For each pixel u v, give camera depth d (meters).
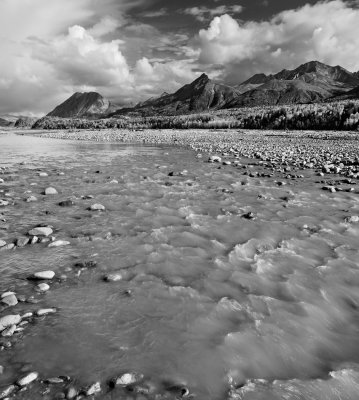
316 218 10.77
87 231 9.34
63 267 7.15
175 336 4.99
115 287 6.37
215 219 10.54
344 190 14.83
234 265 7.35
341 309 5.81
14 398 3.79
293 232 9.44
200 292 6.23
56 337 4.90
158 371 4.28
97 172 19.48
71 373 4.21
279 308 5.75
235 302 5.87
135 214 10.98
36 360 4.43
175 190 14.62
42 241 8.55
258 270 7.12
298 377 4.26
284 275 6.92
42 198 13.00
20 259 7.53
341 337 5.09
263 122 111.50
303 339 4.99
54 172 19.53
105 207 11.80
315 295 6.20
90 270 7.04
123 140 54.66
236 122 122.00
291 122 99.38
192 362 4.46
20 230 9.33
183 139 54.16
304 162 23.14
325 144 41.50
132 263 7.39
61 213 11.02
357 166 21.45
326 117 91.50
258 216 10.91
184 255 7.82
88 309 5.64
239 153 30.19
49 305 5.73
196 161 24.80
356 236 9.18
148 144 44.72
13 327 5.02
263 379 4.21
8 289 6.23
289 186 15.76
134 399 3.83
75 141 54.66
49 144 46.62
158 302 5.88
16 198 12.91
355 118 81.31
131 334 5.02
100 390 3.94
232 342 4.88
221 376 4.23
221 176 18.28
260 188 15.22
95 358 4.49
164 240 8.73
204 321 5.36
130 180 16.97
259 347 4.79
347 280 6.75
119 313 5.54
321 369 4.42
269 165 22.39
